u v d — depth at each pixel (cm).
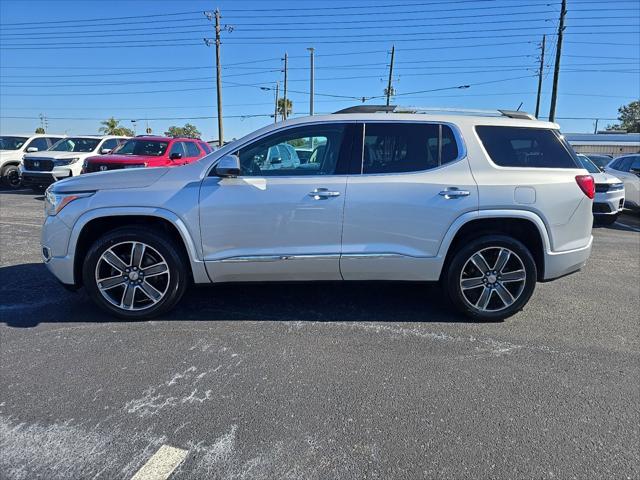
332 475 230
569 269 421
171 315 427
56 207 393
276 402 292
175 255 398
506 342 384
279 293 491
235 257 393
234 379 319
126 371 328
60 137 1630
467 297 418
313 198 387
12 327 397
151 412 280
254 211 387
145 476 228
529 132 416
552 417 281
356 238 393
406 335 394
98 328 397
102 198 387
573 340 390
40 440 253
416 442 256
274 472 232
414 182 391
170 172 400
